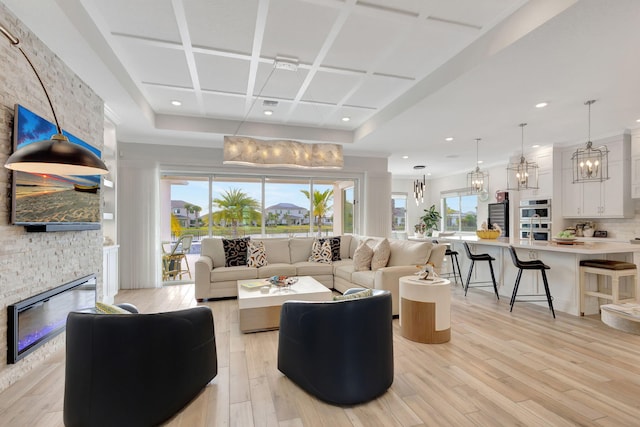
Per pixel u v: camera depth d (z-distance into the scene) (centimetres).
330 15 261
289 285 366
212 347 222
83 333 176
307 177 674
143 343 179
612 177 536
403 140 573
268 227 648
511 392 212
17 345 229
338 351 199
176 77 378
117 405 175
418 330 298
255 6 250
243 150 382
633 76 312
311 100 450
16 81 231
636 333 117
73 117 316
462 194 929
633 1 203
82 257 335
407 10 254
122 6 251
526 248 421
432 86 359
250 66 348
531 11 238
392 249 447
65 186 289
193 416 189
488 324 344
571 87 339
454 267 557
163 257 595
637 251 363
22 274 240
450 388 217
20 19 230
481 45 288
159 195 562
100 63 294
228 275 455
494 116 436
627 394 208
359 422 182
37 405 203
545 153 623
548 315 375
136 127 492
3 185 220
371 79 380
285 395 211
